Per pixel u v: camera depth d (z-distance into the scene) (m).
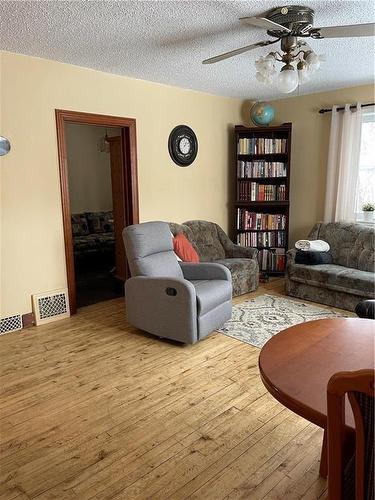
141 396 2.38
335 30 2.30
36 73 3.34
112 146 4.77
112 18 2.52
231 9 2.42
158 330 3.15
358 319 1.83
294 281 4.27
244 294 4.43
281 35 2.53
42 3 2.27
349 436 0.99
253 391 2.43
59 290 3.71
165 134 4.48
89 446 1.93
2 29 2.66
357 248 4.23
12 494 1.64
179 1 2.29
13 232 3.37
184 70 3.79
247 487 1.67
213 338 3.24
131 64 3.57
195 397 2.36
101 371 2.70
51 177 3.56
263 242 5.22
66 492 1.65
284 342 1.57
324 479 1.70
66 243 3.73
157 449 1.91
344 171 4.62
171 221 4.71
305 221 5.29
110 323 3.62
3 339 3.27
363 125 4.58
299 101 5.09
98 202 7.29
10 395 2.40
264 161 5.08
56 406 2.28
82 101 3.69
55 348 3.08
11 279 3.40
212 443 1.95
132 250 3.25
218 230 5.00
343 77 4.13
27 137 3.35
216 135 5.11
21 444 1.95
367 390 0.75
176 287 2.96
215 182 5.21
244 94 4.99
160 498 1.61
